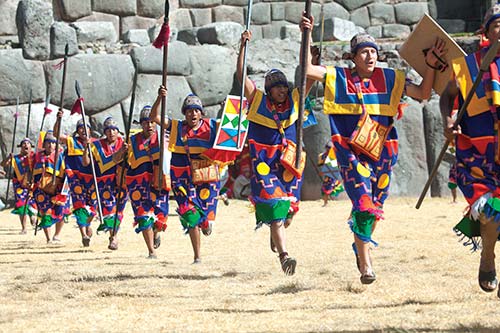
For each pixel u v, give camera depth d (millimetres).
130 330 7566
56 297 9984
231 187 34531
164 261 14719
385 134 9656
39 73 36281
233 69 39500
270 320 7906
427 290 9812
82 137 18781
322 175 32719
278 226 10625
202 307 8930
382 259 13648
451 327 7266
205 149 14008
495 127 7930
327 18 42906
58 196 20125
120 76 37219
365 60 9578
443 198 34969
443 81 9633
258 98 10961
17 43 37844
